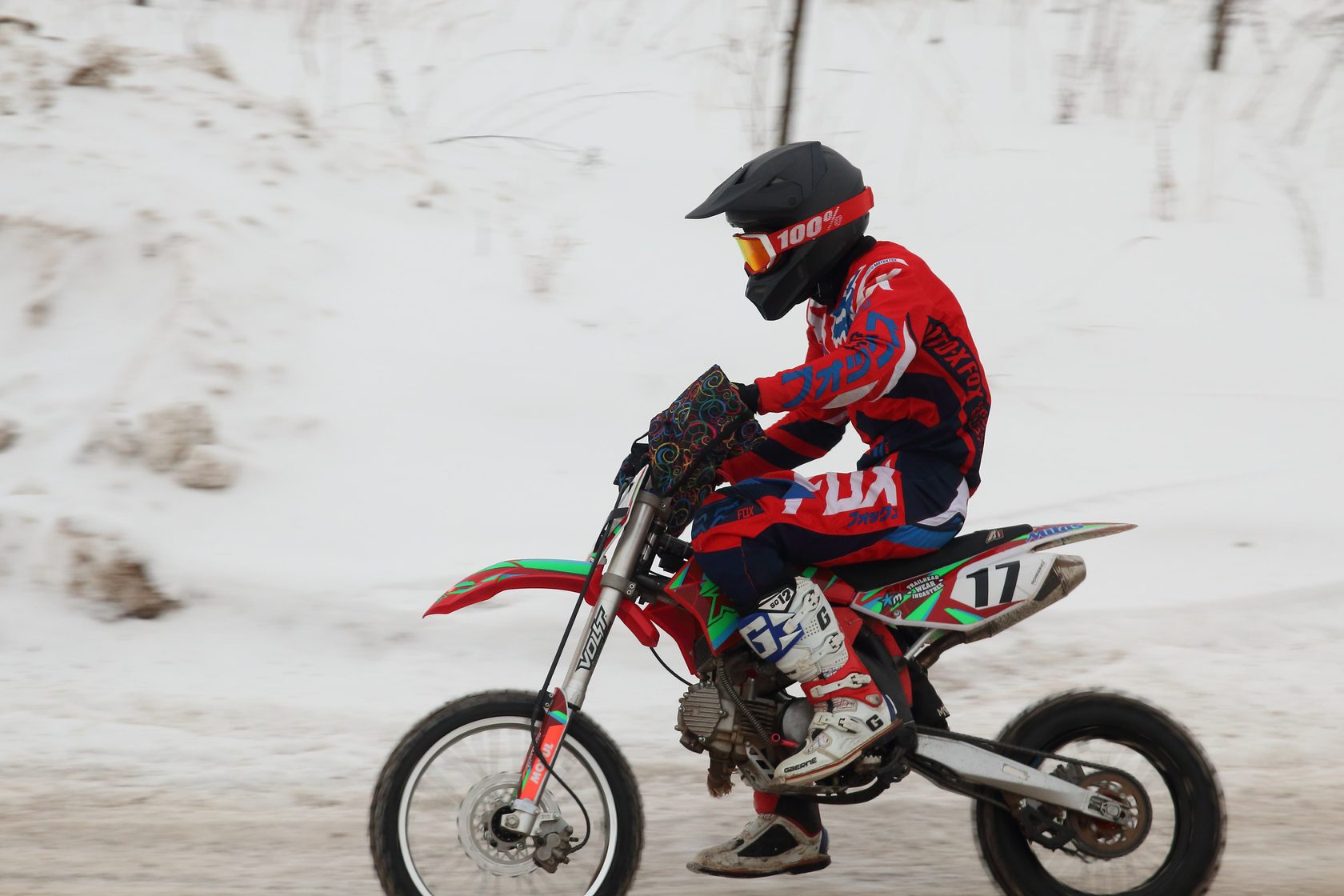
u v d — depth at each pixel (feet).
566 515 34.91
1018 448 38.73
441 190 49.08
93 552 31.24
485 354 40.60
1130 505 36.32
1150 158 55.26
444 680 29.32
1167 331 44.47
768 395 19.47
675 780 25.77
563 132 55.42
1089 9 70.69
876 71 62.13
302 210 45.47
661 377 40.40
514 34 65.51
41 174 43.27
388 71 59.52
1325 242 49.70
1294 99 60.85
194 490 34.53
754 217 20.36
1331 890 22.00
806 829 21.67
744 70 61.11
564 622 31.19
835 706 19.92
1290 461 38.47
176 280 40.11
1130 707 21.01
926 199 51.29
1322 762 26.43
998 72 62.95
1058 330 44.21
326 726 27.30
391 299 42.45
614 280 45.14
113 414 35.78
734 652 20.74
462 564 32.83
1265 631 31.55
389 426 37.55
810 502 20.24
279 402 37.73
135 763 25.55
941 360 20.62
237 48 59.21
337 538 33.55
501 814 19.30
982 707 28.53
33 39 50.34
